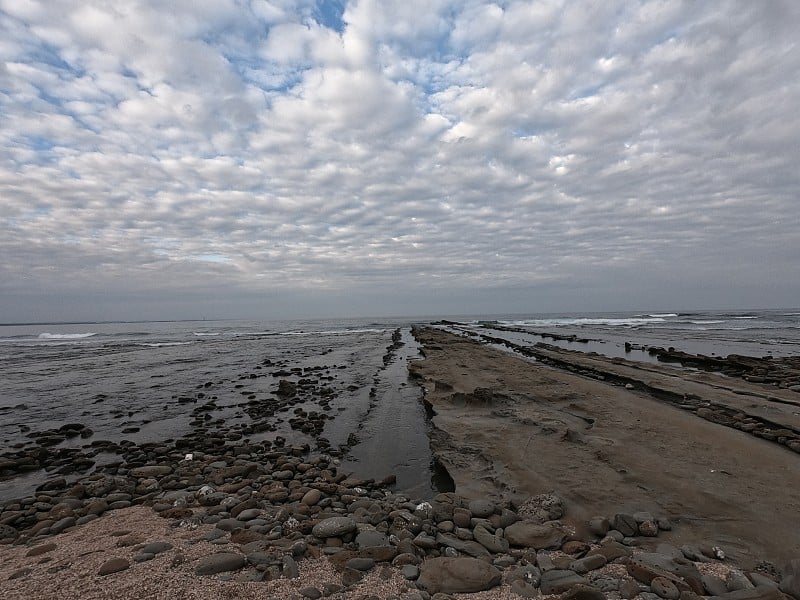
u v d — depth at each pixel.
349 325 98.31
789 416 9.51
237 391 16.33
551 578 3.79
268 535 4.67
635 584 3.59
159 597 3.39
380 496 6.38
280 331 73.75
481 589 3.63
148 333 72.19
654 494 5.84
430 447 8.53
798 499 5.56
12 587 3.61
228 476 7.36
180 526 5.11
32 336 66.50
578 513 5.39
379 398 13.84
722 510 5.32
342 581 3.74
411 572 3.87
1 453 9.31
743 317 87.56
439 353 25.25
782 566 4.06
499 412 10.52
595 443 7.97
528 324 75.81
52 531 5.30
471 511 5.43
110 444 9.77
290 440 9.73
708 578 3.71
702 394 11.91
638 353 25.72
